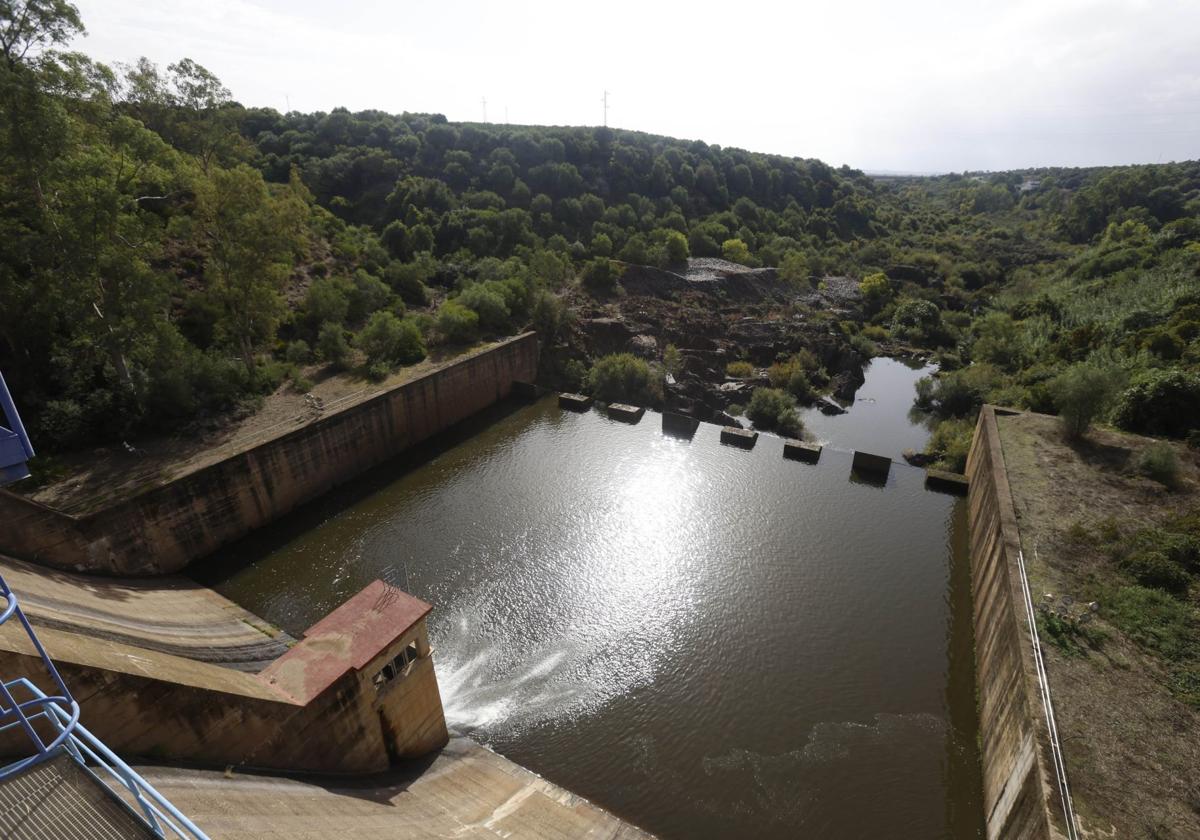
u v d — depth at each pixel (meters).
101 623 23.94
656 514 41.75
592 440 52.62
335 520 40.19
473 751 24.48
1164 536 27.31
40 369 38.38
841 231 136.00
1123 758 18.12
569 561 36.62
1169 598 24.11
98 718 16.02
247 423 41.66
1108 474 34.34
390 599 22.45
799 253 103.19
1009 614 24.72
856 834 22.28
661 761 24.80
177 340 39.91
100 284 36.25
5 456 7.06
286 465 39.91
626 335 69.75
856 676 28.95
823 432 57.91
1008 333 71.44
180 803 15.34
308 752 19.50
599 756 24.97
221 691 17.73
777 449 51.56
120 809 7.29
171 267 52.34
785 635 31.45
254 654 27.81
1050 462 35.84
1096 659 21.75
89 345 38.00
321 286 57.78
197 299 47.50
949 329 85.56
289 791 17.88
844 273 112.19
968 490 44.19
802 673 29.12
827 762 24.81
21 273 38.25
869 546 38.94
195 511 34.97
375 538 38.34
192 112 63.88
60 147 34.00
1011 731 21.25
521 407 59.53
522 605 33.09
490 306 63.06
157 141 45.16
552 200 99.50
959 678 28.89
